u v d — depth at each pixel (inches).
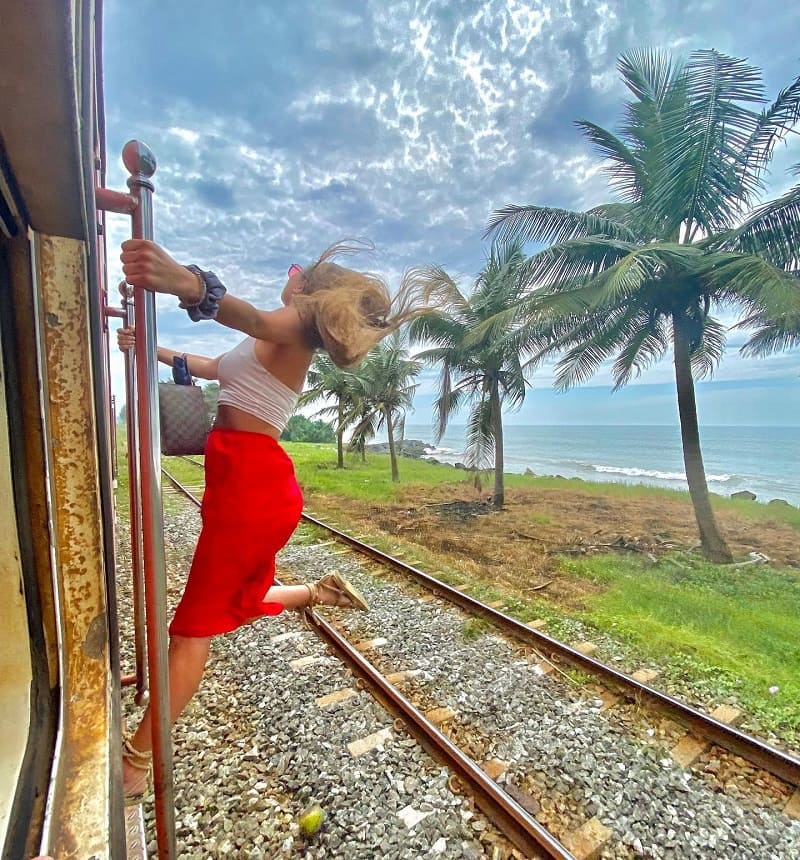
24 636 41.4
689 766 112.6
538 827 90.0
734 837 93.7
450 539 331.6
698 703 137.6
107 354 82.0
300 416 1796.3
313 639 163.0
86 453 45.9
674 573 261.0
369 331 59.4
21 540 41.5
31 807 35.7
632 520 399.9
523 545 316.5
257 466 61.1
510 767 109.3
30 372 40.8
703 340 389.1
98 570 47.3
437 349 462.0
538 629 182.4
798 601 220.5
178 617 62.8
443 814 95.9
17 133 30.4
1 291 39.0
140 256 40.0
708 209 295.1
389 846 89.4
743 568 273.1
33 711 40.9
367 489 551.5
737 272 268.8
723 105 267.3
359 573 242.4
